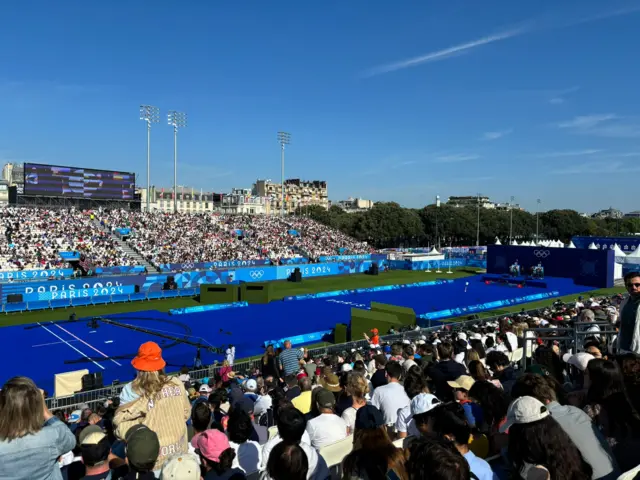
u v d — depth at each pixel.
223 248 68.88
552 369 10.84
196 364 24.36
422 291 57.94
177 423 5.96
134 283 49.25
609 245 87.94
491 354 10.19
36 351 29.36
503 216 139.12
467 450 5.08
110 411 11.96
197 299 49.09
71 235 58.44
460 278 71.12
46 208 63.28
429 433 5.36
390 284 62.53
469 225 129.88
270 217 87.75
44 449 4.57
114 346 30.73
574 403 6.82
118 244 60.41
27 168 62.00
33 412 4.56
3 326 35.94
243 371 22.23
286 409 5.76
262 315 42.28
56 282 44.03
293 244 78.81
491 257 77.12
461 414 5.07
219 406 10.34
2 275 47.06
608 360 5.54
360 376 8.37
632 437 5.08
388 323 29.86
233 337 33.94
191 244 66.69
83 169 66.31
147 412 5.74
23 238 54.56
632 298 7.98
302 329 36.88
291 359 15.96
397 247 136.50
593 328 13.88
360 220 123.19
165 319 39.72
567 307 27.53
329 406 7.32
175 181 77.81
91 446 5.14
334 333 33.41
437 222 122.50
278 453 4.63
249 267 62.06
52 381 23.91
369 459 4.95
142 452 4.80
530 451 4.30
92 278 46.38
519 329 17.55
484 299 51.75
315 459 5.75
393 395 8.20
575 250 66.69
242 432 6.72
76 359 27.80
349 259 76.69
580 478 4.21
